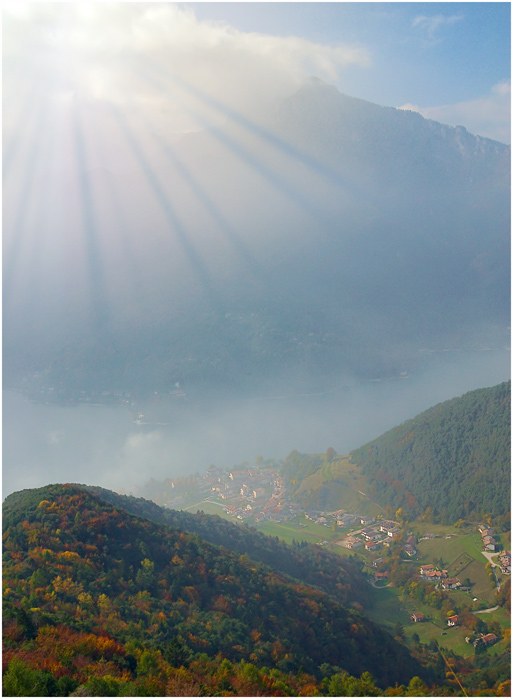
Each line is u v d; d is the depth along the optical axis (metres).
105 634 60.31
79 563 76.50
